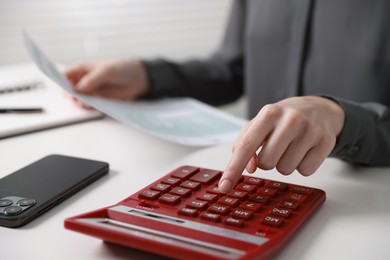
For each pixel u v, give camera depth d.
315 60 0.94
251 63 1.07
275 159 0.42
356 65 0.87
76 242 0.36
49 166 0.49
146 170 0.51
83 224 0.35
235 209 0.38
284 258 0.34
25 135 0.64
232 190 0.41
